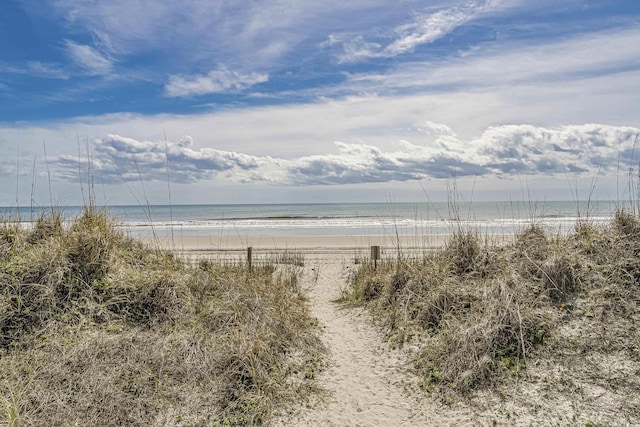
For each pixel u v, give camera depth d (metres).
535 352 5.50
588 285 6.38
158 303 6.33
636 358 5.01
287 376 5.70
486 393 5.07
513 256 7.65
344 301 9.41
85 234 6.67
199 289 7.11
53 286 5.93
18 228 7.03
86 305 5.91
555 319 5.93
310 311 8.70
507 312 6.06
